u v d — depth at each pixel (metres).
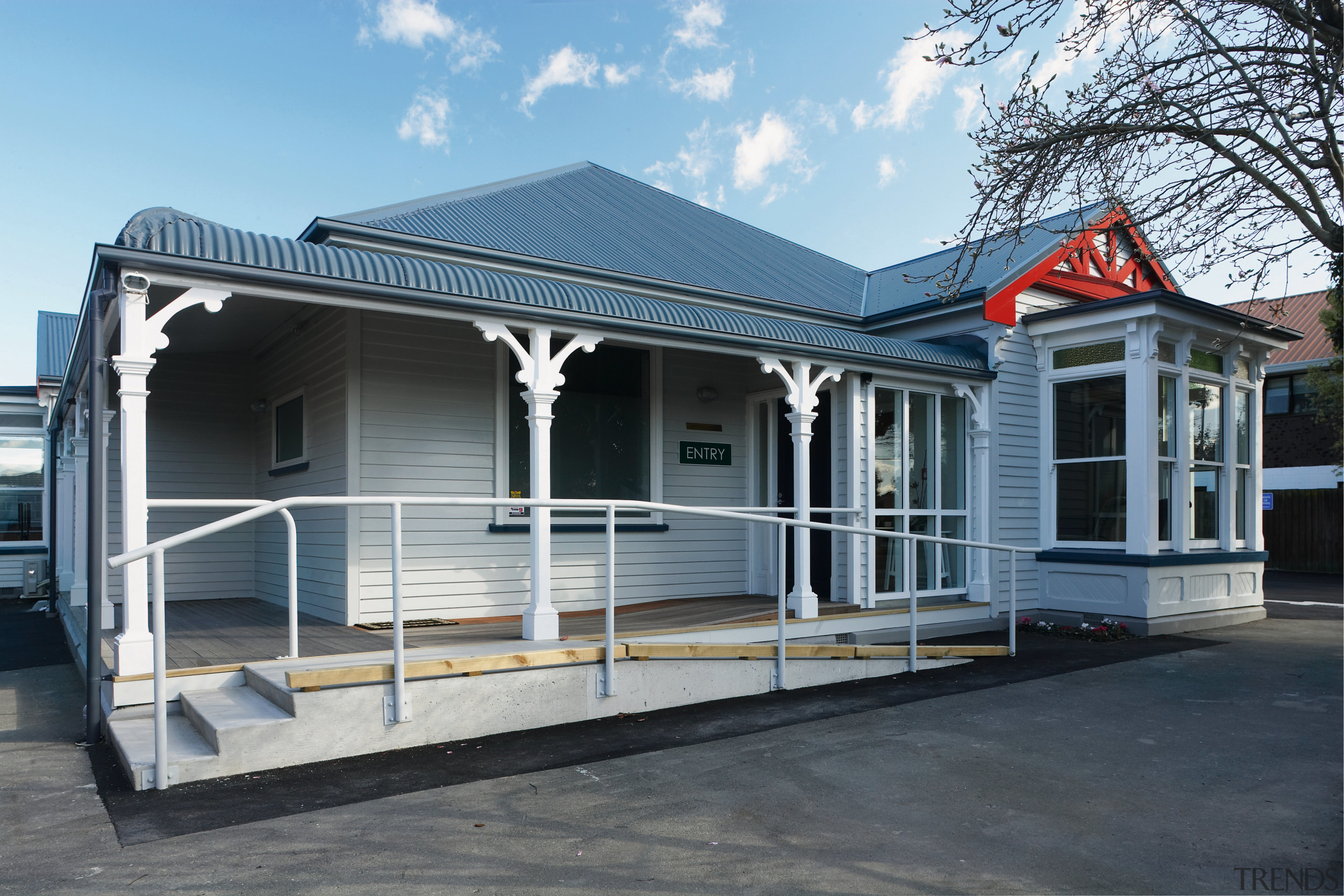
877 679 7.21
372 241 7.76
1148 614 9.36
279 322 8.62
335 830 3.83
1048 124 5.48
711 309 8.15
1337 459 20.47
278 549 9.23
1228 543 10.65
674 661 6.20
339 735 4.86
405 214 9.04
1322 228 4.75
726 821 3.99
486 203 10.45
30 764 4.77
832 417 9.04
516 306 6.31
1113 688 6.88
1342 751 5.17
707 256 11.20
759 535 9.85
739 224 13.68
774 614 7.60
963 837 3.83
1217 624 10.28
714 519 9.62
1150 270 12.10
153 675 5.25
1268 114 4.95
